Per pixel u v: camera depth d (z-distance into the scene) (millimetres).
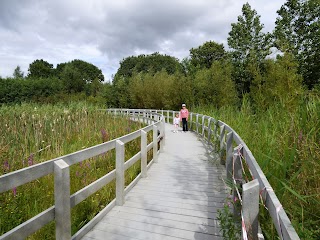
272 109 6461
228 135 4684
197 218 3633
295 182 3006
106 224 3465
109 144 3879
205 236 3160
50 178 4312
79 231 3102
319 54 20359
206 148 8961
